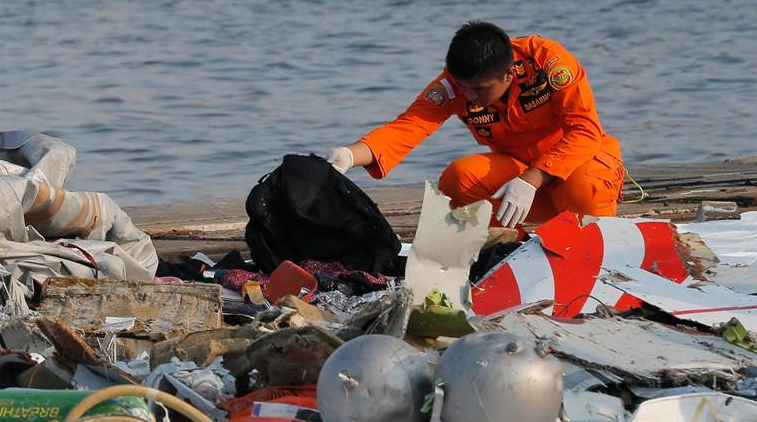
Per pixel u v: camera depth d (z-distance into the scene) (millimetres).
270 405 10133
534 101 18375
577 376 11539
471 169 19234
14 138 19172
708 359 12273
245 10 80938
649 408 10820
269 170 38281
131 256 17609
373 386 9055
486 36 17109
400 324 11312
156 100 50750
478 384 8844
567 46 67750
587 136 17969
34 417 9078
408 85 54938
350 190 17594
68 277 15008
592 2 83625
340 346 9805
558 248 15781
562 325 13086
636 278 15352
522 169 19312
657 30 72875
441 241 13195
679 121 48125
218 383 11367
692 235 17312
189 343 12352
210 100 51000
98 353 11922
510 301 15070
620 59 63469
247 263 18828
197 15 78500
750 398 11602
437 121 18984
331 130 45156
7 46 65875
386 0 85625
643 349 12484
